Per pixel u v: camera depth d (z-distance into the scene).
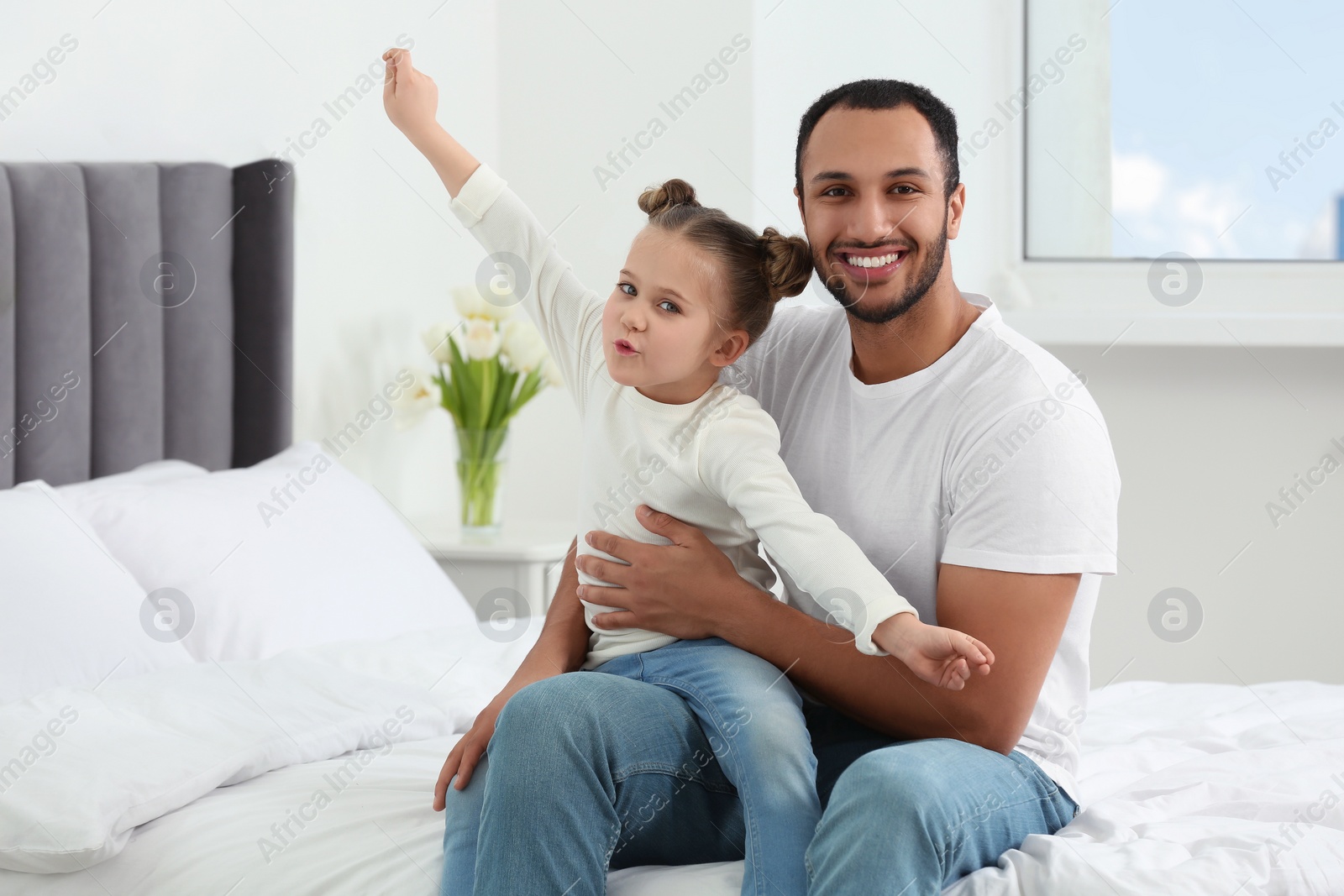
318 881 1.11
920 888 0.96
